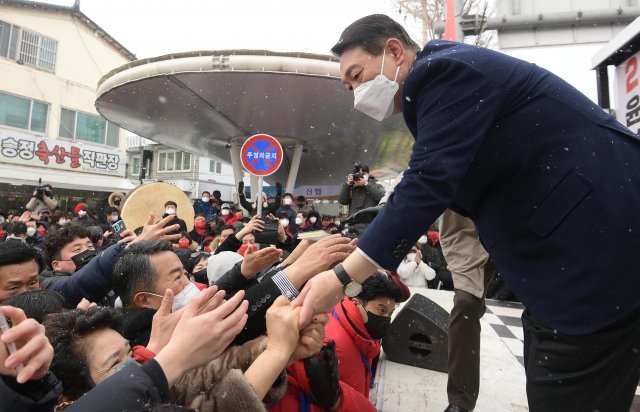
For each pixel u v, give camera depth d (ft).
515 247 3.71
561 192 3.41
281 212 24.64
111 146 61.46
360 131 36.86
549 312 3.52
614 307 3.24
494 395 8.30
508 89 3.63
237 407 3.27
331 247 5.06
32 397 3.25
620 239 3.23
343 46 4.71
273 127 35.22
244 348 4.09
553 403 3.70
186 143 44.86
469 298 7.18
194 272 10.79
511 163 3.60
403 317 10.27
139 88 26.48
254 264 5.94
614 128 3.59
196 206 34.22
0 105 48.70
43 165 51.98
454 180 3.54
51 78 53.57
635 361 3.45
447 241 7.72
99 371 4.28
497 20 15.42
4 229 25.04
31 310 5.27
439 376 9.49
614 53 10.57
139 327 5.82
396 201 3.63
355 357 6.84
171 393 3.75
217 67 23.48
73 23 56.18
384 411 7.72
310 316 3.81
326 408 4.75
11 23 49.85
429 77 3.87
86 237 10.34
